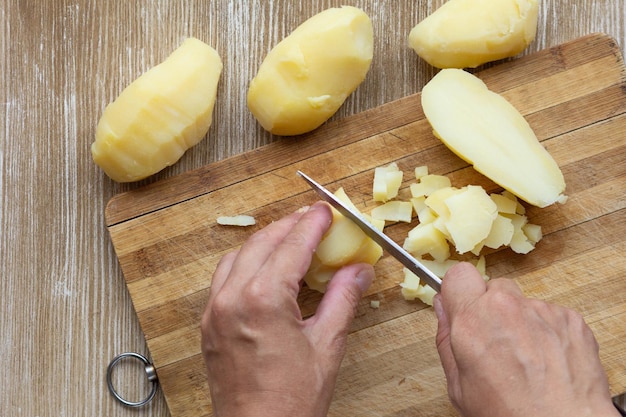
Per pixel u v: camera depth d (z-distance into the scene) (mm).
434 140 1365
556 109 1358
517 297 987
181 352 1348
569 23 1423
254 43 1444
